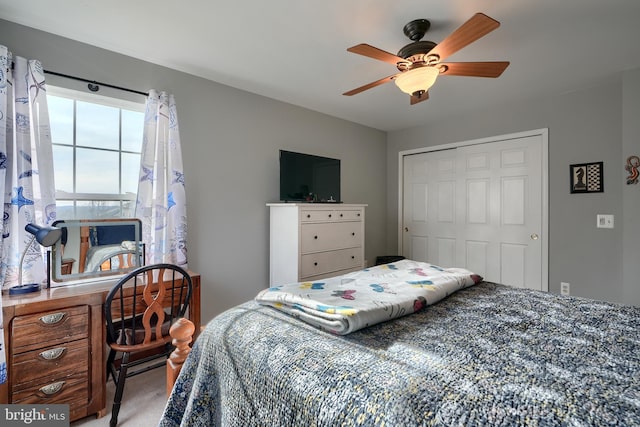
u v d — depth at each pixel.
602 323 1.10
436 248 3.97
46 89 1.95
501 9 1.71
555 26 1.88
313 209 2.92
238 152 2.88
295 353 0.88
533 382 0.71
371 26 1.89
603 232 2.78
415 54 1.80
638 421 0.57
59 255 1.86
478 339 0.97
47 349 1.56
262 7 1.71
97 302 1.71
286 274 2.88
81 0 1.65
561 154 2.99
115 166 2.30
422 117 3.78
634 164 2.47
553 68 2.45
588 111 2.84
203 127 2.65
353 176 4.00
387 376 0.74
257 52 2.22
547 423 0.57
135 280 1.69
